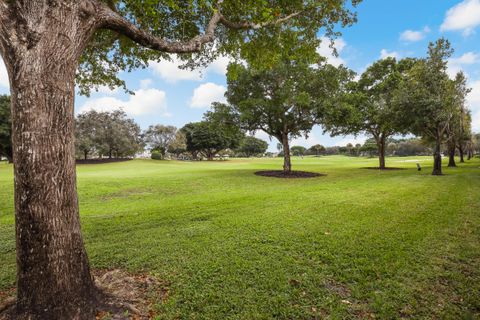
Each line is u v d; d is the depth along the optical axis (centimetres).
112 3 348
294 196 952
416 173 1941
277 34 640
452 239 463
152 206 825
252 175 1873
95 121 4588
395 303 284
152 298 297
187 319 262
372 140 8381
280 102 1753
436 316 262
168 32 601
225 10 558
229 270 363
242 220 621
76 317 242
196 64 690
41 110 223
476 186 1095
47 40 227
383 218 612
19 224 229
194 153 7044
